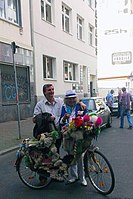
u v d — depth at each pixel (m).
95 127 4.55
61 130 4.84
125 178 5.21
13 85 14.91
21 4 15.72
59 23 20.45
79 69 24.73
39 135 4.81
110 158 6.76
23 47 15.67
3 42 13.98
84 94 25.80
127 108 12.48
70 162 4.72
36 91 16.91
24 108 15.73
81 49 25.33
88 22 27.50
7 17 14.70
